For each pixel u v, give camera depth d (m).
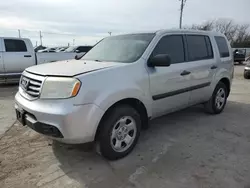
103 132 2.87
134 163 3.01
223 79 5.15
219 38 5.09
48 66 3.18
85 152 3.29
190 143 3.61
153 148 3.43
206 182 2.60
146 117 3.45
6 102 6.27
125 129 3.12
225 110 5.47
